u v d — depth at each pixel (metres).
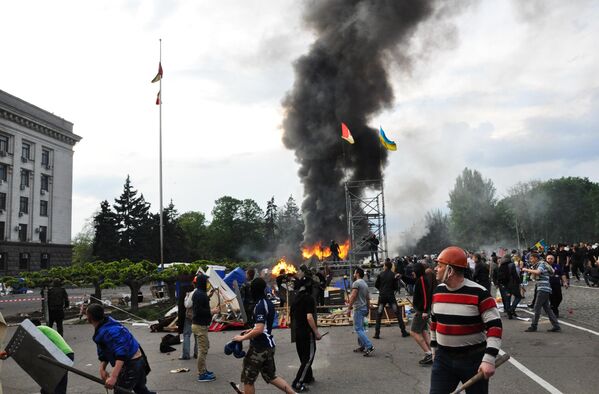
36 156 54.72
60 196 58.56
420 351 9.07
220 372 7.99
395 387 6.56
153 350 10.37
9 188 50.44
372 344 9.79
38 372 5.07
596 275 20.56
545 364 7.42
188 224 91.06
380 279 10.97
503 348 8.73
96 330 4.91
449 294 4.05
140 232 65.19
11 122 50.84
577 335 9.77
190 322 9.28
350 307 8.96
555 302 11.43
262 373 5.58
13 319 18.75
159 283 28.09
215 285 13.79
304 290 6.83
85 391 6.98
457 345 3.94
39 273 18.88
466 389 3.89
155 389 6.88
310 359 6.71
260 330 5.46
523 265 22.56
